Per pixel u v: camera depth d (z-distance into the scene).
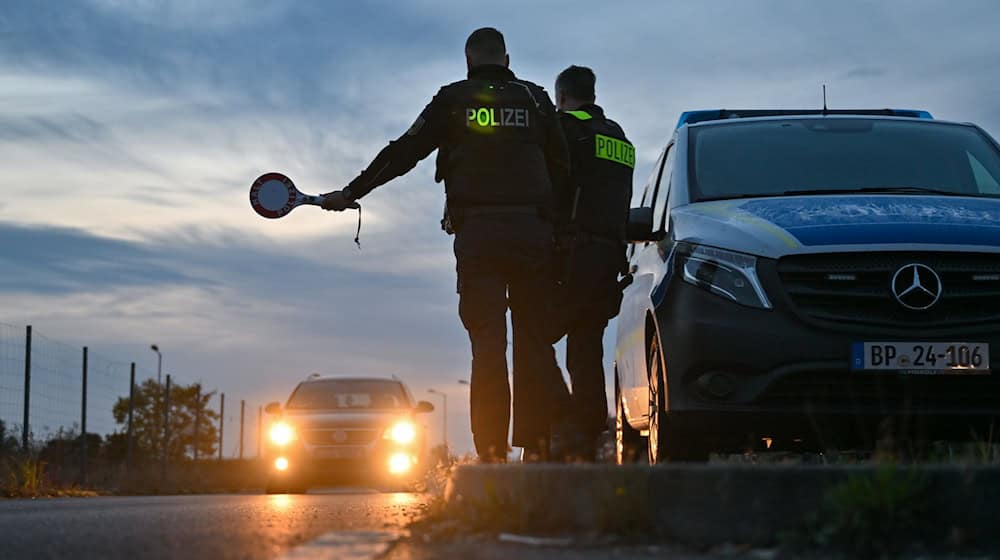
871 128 11.98
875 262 9.26
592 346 11.11
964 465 5.19
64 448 31.28
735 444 10.41
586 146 11.12
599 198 11.12
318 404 30.23
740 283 9.45
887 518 5.14
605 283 11.09
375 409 29.78
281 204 9.95
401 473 28.45
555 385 9.39
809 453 11.59
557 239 10.53
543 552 5.34
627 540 5.55
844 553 5.09
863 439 9.48
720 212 10.39
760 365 9.25
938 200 10.20
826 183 11.08
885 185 11.03
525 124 9.18
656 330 10.05
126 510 10.26
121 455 42.62
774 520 5.36
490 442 8.95
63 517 9.09
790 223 9.68
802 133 11.89
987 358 9.11
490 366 8.95
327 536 6.26
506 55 9.51
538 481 6.02
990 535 5.09
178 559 5.52
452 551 5.49
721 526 5.45
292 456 28.52
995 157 11.61
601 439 11.09
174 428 54.38
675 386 9.62
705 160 11.53
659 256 10.56
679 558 5.12
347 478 28.66
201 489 37.31
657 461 10.33
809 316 9.23
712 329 9.41
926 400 9.18
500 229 8.98
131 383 37.22
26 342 26.83
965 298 9.19
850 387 9.19
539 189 9.14
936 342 9.11
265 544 6.04
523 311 9.37
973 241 9.28
